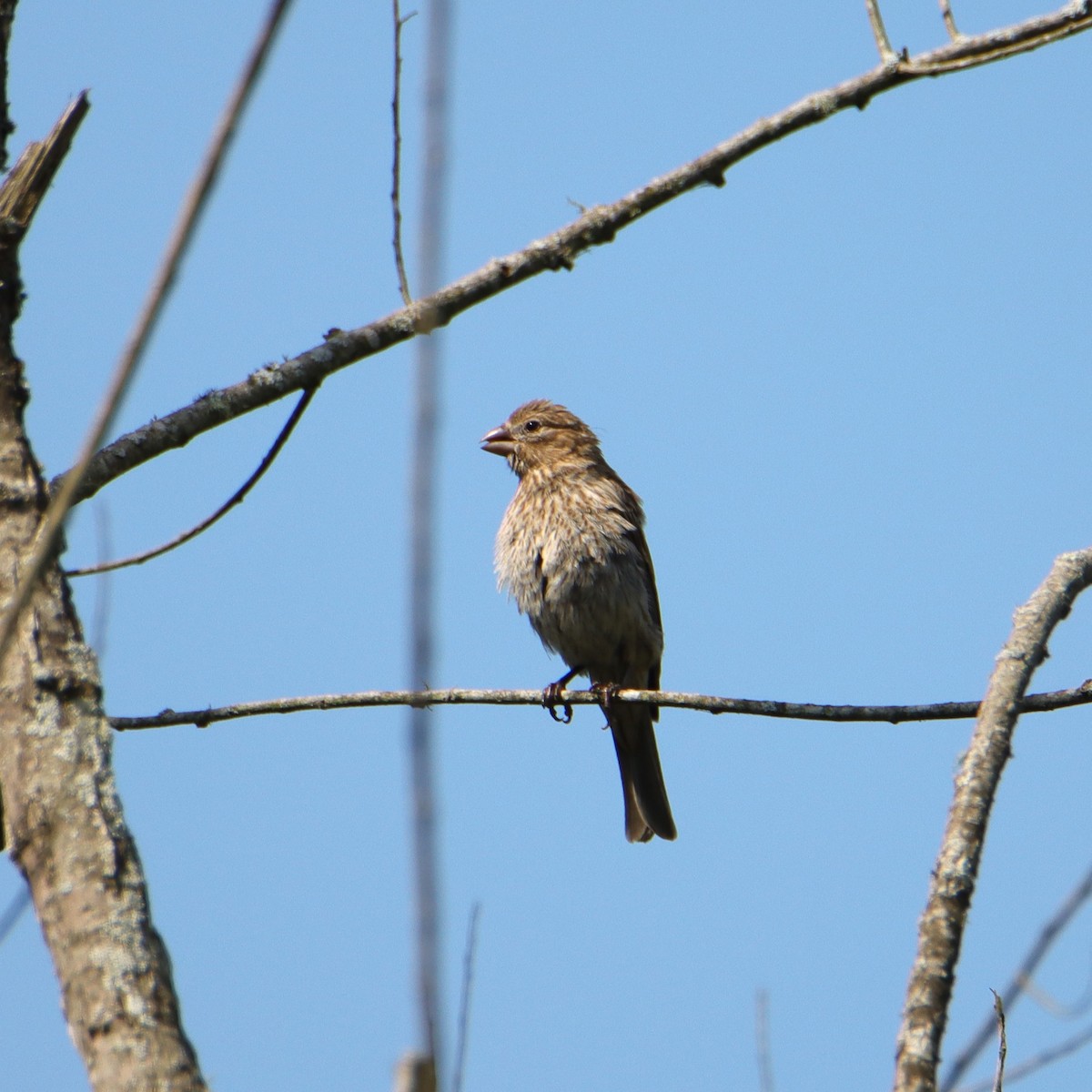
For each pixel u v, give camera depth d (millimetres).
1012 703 5934
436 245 3189
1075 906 5844
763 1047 6824
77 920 4223
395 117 7602
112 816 4445
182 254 3416
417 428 3014
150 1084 3926
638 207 7309
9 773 4543
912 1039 4621
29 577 3564
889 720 9023
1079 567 6551
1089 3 6734
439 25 3301
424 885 2873
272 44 3350
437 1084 2795
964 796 5520
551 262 7340
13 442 5250
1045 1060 6137
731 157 7242
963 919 5035
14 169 5922
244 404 7543
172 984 4188
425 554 2949
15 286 5668
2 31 6113
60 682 4680
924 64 6953
